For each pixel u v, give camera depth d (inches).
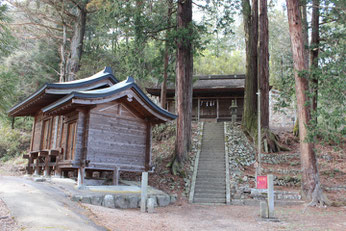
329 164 699.4
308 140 463.2
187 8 717.3
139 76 798.5
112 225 273.1
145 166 507.2
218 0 684.7
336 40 724.7
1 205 263.6
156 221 334.0
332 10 725.9
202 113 1221.7
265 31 843.4
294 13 514.6
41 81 1202.0
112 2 675.4
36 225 218.8
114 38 954.1
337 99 469.7
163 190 560.1
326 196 482.6
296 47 509.7
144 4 678.5
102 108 464.1
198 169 657.0
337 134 493.0
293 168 679.1
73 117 469.7
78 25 1027.9
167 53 929.5
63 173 530.9
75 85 511.5
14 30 986.1
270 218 371.9
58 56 1310.3
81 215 282.8
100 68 1077.1
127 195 416.2
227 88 1126.4
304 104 487.8
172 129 925.8
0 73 583.2
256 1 923.4
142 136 514.6
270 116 1381.6
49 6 1058.1
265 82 836.6
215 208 469.4
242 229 312.5
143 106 484.7
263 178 394.6
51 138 591.2
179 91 688.4
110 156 462.6
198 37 682.8
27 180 450.6
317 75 485.4
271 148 786.8
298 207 455.8
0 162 919.0
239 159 721.6
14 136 1039.0
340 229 309.7
